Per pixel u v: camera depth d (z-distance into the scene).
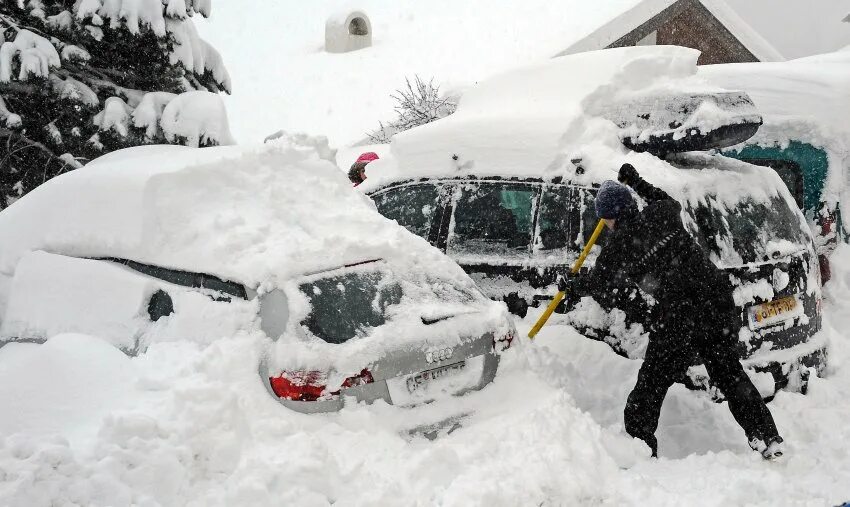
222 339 3.86
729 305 4.42
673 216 4.43
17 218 5.38
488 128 5.88
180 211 4.55
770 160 7.59
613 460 3.93
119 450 3.25
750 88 7.80
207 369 3.71
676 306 4.40
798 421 4.66
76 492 3.11
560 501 3.52
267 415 3.58
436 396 3.87
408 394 3.80
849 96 7.39
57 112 10.68
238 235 4.27
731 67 8.09
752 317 4.81
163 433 3.38
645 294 4.89
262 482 3.27
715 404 4.86
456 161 5.89
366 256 4.17
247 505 3.21
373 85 18.45
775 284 4.96
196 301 4.11
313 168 4.95
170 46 10.95
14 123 10.23
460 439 3.74
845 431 4.50
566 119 5.65
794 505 3.66
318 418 3.62
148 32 10.66
